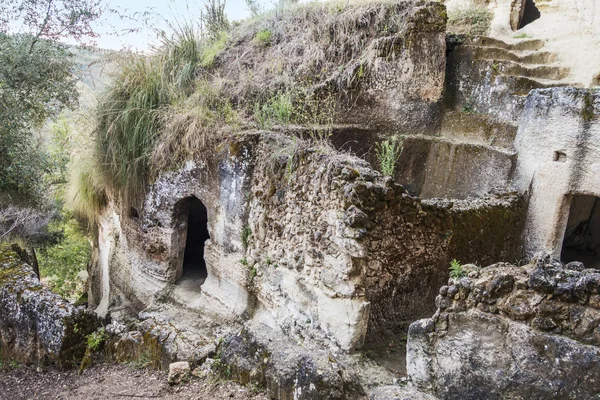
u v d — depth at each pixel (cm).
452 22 929
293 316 500
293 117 637
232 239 600
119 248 833
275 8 855
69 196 905
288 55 740
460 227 505
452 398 298
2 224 743
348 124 663
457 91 745
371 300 448
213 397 371
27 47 773
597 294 253
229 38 833
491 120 666
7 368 492
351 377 342
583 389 245
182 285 728
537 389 260
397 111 691
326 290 452
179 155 651
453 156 659
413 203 454
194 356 440
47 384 448
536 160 560
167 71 742
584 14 775
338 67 693
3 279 542
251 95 693
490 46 760
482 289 292
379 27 705
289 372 345
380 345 452
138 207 740
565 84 696
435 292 507
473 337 292
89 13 785
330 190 437
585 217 719
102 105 719
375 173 445
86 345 499
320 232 454
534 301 272
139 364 471
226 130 600
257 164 557
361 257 412
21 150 806
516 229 571
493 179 609
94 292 1002
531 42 802
